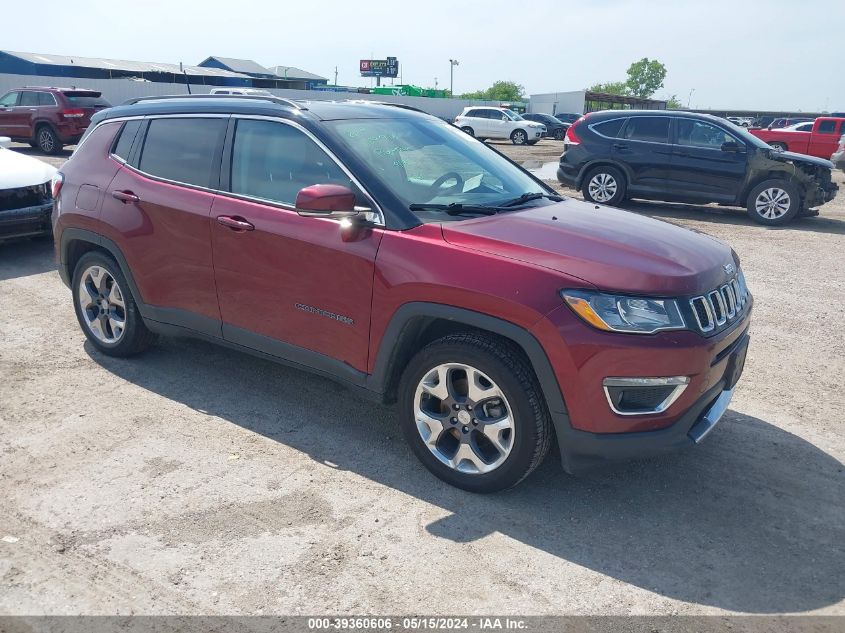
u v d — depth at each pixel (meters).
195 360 4.85
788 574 2.83
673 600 2.66
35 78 33.25
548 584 2.73
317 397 4.34
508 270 3.03
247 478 3.41
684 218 11.58
